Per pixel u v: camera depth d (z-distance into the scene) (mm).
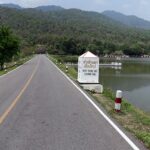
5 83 26078
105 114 12562
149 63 138375
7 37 57969
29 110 13297
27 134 9344
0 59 56844
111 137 9062
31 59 98312
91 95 18766
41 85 24016
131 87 48375
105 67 105188
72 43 186125
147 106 30172
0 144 8320
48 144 8312
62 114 12438
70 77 32125
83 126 10414
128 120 11633
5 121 11117
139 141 8703
